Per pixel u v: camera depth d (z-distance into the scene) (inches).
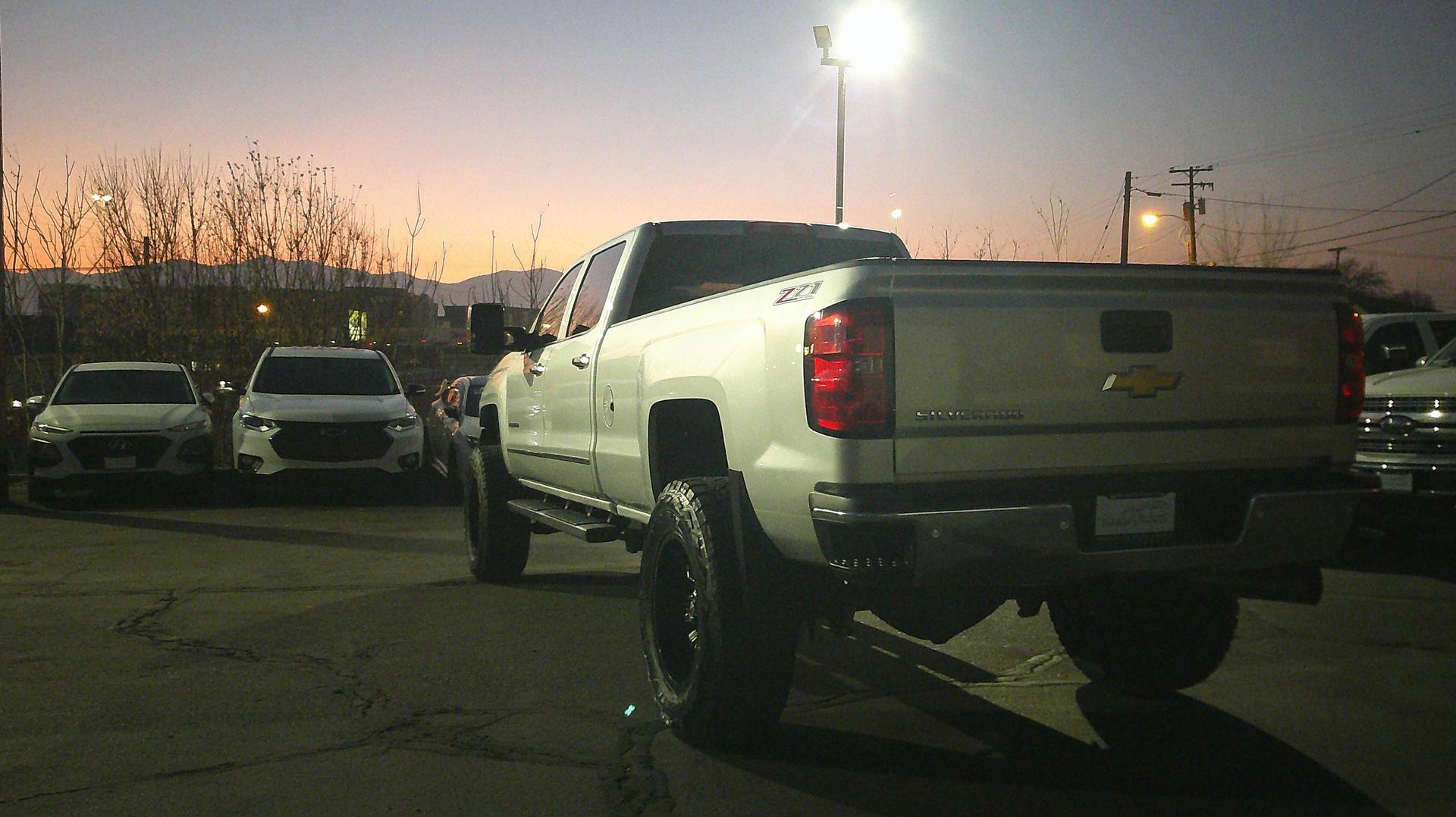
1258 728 176.9
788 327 147.9
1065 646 204.5
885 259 140.4
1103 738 172.4
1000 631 246.4
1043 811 143.2
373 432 539.5
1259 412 155.6
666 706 172.4
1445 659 217.0
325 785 152.6
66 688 201.8
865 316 137.9
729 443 163.0
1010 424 142.7
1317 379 159.6
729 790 151.0
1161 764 160.6
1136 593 155.8
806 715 185.5
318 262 878.4
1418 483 311.0
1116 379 147.5
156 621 260.7
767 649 158.4
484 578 307.4
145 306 838.5
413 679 207.8
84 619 262.7
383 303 911.7
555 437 254.8
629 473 207.6
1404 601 271.0
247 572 332.2
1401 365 405.4
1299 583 157.6
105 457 525.7
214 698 195.5
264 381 576.7
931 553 135.9
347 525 455.5
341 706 190.9
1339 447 161.3
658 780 154.6
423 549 382.3
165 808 144.3
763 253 241.6
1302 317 158.9
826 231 248.5
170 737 173.5
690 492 170.1
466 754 165.6
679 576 177.3
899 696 196.4
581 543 394.9
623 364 208.5
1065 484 145.3
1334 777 155.1
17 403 575.8
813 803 146.3
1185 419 151.5
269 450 530.3
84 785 152.5
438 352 1001.5
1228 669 210.7
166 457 534.6
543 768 159.6
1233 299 154.6
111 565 347.3
